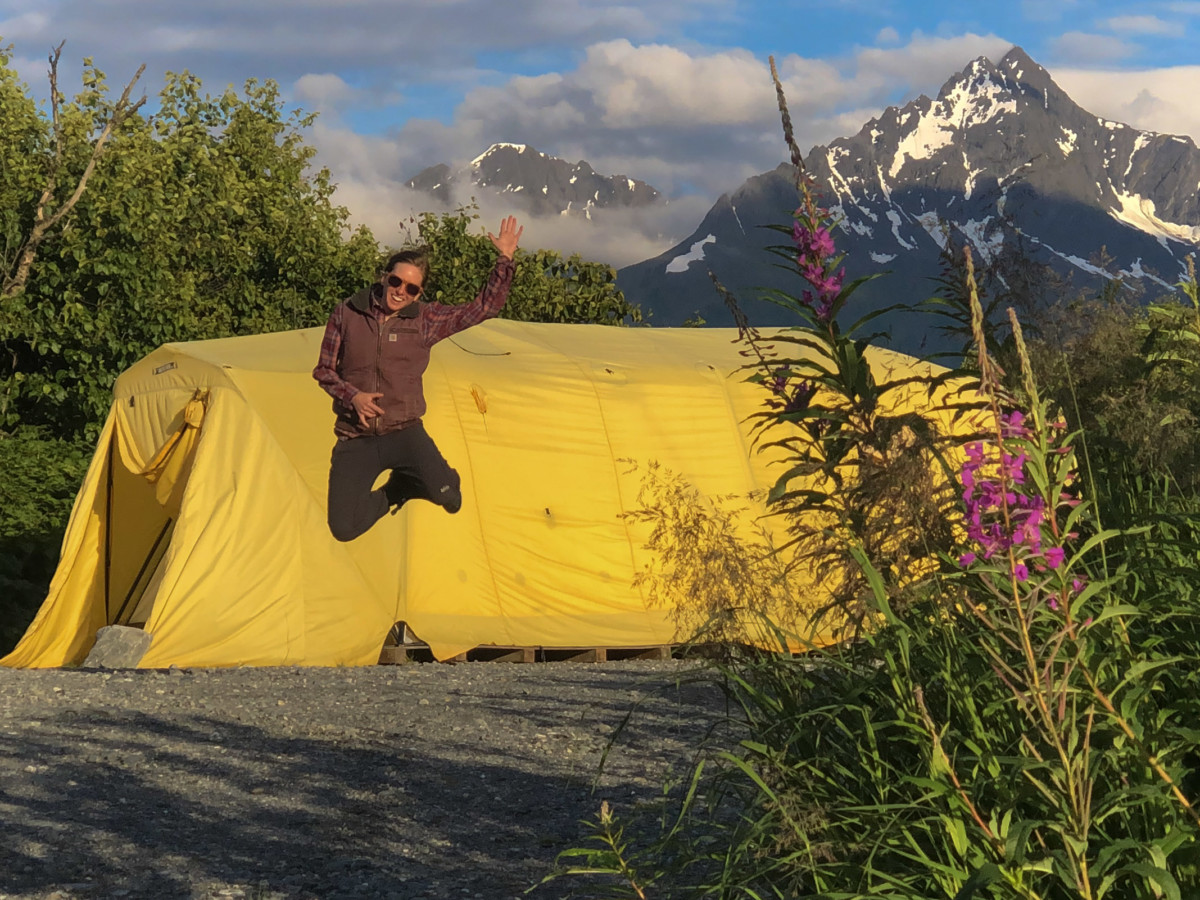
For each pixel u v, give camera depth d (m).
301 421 11.70
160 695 8.56
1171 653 3.17
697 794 5.23
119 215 20.09
